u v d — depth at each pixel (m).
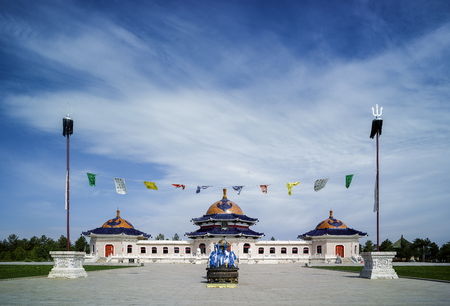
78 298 25.47
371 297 26.28
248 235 106.44
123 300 24.56
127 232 108.62
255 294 27.70
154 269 65.88
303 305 22.66
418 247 134.75
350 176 45.19
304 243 110.88
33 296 26.45
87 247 157.75
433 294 28.05
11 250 168.25
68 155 44.38
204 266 81.38
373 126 45.88
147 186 47.44
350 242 107.31
